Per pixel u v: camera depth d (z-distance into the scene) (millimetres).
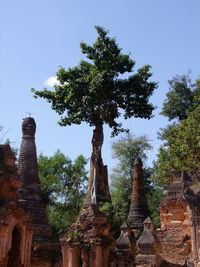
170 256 27188
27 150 30031
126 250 24156
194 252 22531
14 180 18516
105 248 19891
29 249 17969
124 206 33562
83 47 28219
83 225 20375
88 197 27234
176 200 28844
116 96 27734
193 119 27109
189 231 27391
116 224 27625
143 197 30875
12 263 17484
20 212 17703
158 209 47625
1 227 16656
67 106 28391
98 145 27953
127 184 49375
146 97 28125
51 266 26469
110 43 28031
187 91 47875
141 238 22234
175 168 31531
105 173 29250
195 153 26219
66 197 53531
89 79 26891
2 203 17469
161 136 45844
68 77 28219
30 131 30797
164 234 28062
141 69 28266
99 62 27344
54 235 43406
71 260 19828
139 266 21656
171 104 48000
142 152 51594
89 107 26875
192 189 24078
